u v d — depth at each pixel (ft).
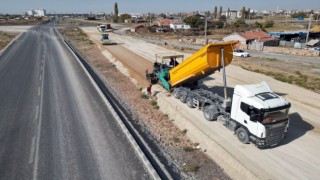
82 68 111.55
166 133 54.60
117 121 58.03
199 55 59.93
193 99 65.10
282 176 39.65
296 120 60.13
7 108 65.05
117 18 612.70
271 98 46.14
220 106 56.75
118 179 38.37
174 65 82.58
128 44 207.92
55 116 60.29
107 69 114.93
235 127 50.24
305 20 540.11
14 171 40.09
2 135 51.16
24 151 45.60
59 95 75.15
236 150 46.52
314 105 69.77
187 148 47.91
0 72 103.30
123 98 75.66
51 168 40.88
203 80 94.43
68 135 51.34
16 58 135.23
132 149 46.55
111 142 48.78
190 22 394.32
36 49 168.66
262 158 44.24
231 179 39.45
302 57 165.17
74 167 41.14
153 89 82.89
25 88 81.71
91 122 57.31
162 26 401.49
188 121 57.93
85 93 77.46
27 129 53.78
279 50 189.57
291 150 46.85
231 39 231.50
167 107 67.46
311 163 42.98
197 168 42.11
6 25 449.89
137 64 124.26
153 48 186.91
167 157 45.14
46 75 98.48
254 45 206.49
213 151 46.52
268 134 44.83
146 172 40.04
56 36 263.90
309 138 51.37
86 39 242.58
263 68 119.85
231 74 104.47
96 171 40.16
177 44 232.53
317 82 94.22
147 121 60.34
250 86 49.19
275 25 417.08
